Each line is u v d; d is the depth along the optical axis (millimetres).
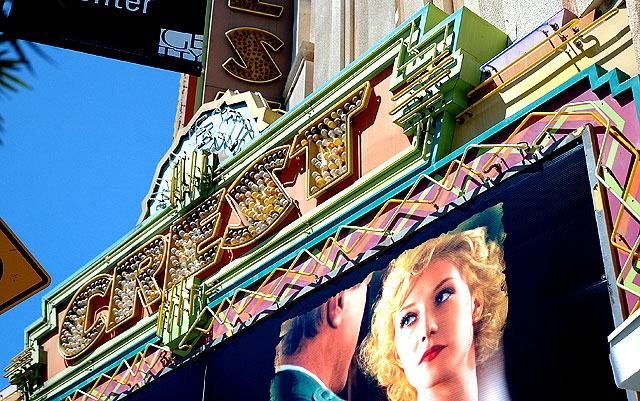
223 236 19047
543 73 13445
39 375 24203
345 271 14867
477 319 11828
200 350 17906
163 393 18469
